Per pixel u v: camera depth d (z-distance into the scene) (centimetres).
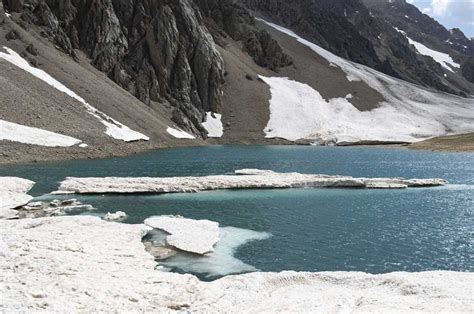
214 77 14925
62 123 7794
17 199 4050
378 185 5428
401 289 2000
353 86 19288
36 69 9181
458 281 2038
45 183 5056
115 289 1939
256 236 3300
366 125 16050
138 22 14150
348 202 4562
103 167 6425
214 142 13238
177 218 3588
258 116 14912
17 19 11056
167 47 13688
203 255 2803
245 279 2161
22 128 6962
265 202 4512
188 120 13100
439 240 3244
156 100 12912
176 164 7256
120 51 13075
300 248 3028
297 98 16700
